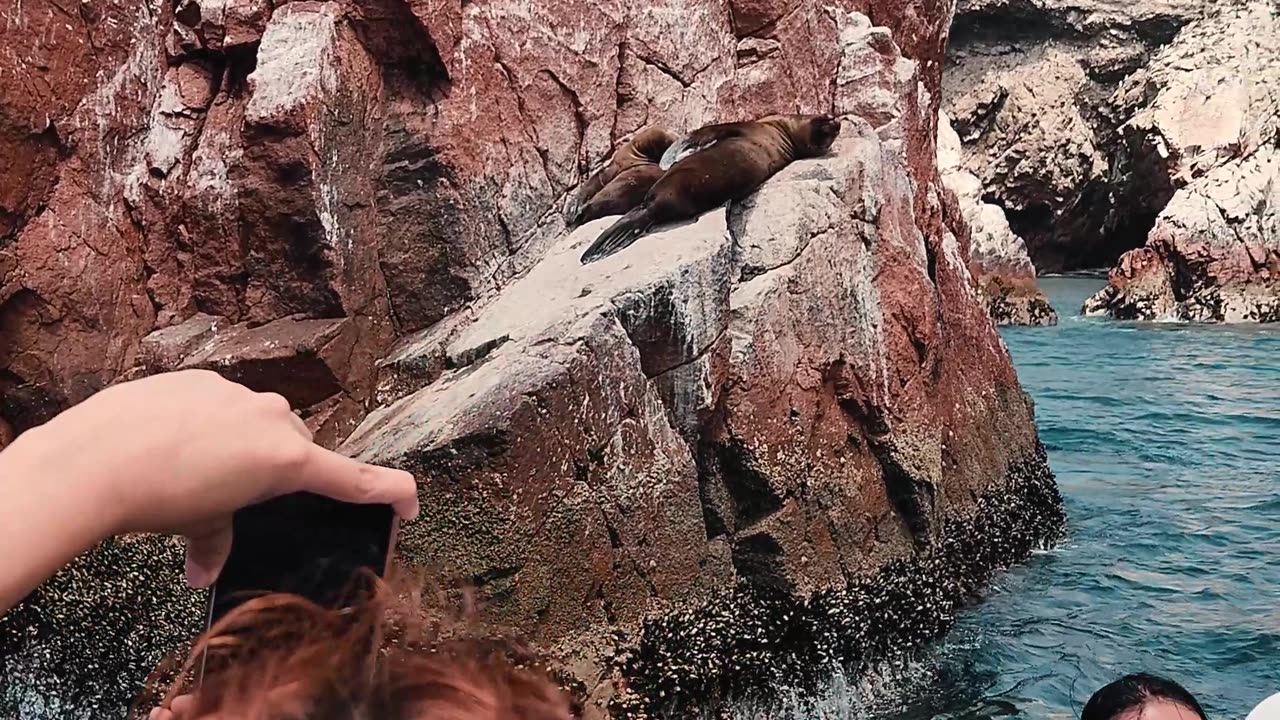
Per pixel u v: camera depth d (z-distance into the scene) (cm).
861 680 700
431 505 573
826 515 712
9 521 73
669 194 745
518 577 572
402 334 780
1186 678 671
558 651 583
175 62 805
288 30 762
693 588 650
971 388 934
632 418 634
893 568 747
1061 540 941
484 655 96
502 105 819
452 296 779
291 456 84
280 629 88
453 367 687
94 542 76
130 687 644
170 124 795
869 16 1081
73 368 745
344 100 759
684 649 636
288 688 85
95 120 761
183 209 771
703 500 679
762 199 766
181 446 80
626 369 633
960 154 3384
